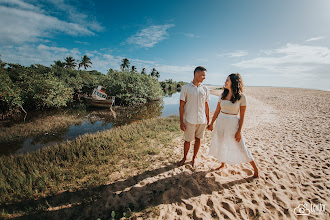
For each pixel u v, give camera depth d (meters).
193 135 3.34
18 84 12.48
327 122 7.50
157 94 20.73
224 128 2.86
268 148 4.66
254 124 8.11
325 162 3.63
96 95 14.79
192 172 3.29
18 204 2.62
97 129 8.24
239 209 2.28
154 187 2.84
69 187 3.00
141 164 3.82
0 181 3.10
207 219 2.11
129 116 11.66
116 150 4.71
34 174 3.34
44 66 20.75
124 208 2.39
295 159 3.84
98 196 2.68
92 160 4.03
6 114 10.00
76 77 21.88
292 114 10.35
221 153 2.91
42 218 2.29
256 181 2.93
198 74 3.09
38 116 10.80
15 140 6.62
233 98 2.71
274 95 25.45
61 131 7.84
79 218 2.28
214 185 2.81
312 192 2.62
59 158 4.36
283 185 2.80
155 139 5.71
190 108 3.20
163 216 2.18
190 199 2.48
